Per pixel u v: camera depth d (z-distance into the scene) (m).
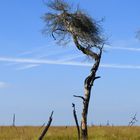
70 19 36.28
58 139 36.41
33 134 37.12
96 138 36.41
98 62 34.94
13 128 43.56
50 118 28.31
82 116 34.66
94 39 35.62
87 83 34.75
